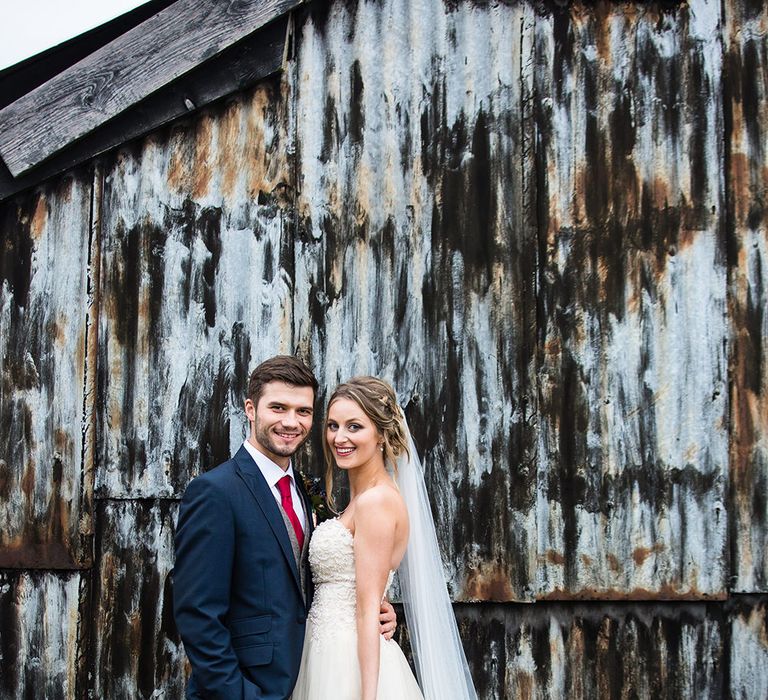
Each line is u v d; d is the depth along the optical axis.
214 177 3.39
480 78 3.35
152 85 3.36
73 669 3.31
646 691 3.23
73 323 3.40
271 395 2.59
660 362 3.29
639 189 3.33
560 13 3.36
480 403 3.29
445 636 2.79
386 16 3.38
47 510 3.36
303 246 3.34
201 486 2.51
